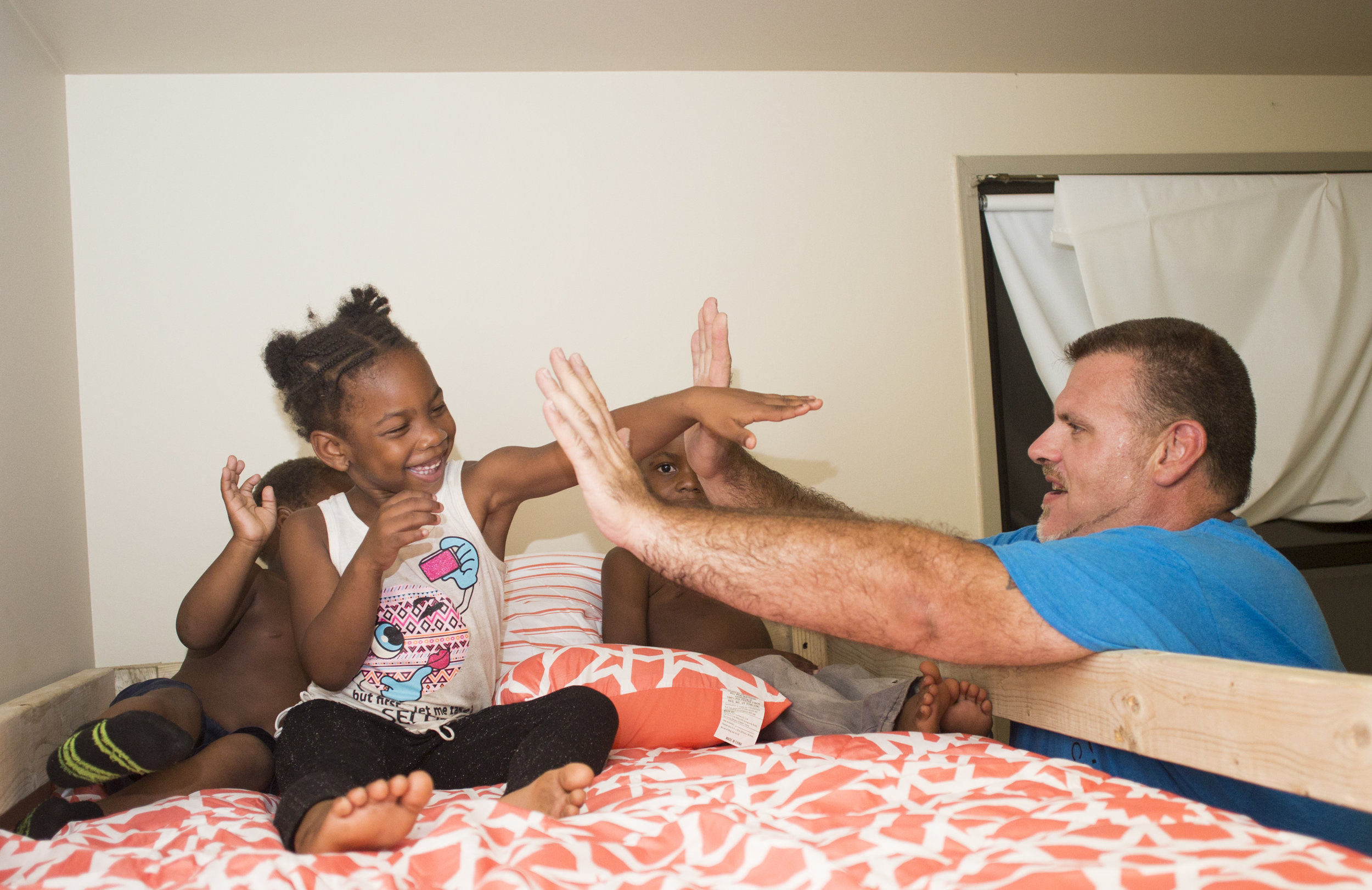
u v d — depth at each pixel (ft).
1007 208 8.57
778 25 7.49
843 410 8.09
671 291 7.88
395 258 7.47
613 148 7.90
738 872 2.50
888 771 3.34
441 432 4.61
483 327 7.55
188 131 7.28
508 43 7.37
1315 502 8.85
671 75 8.05
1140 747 3.16
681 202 7.97
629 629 6.11
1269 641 3.42
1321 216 8.79
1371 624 9.02
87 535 6.85
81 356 6.96
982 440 8.27
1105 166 8.71
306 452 7.15
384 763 3.88
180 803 3.61
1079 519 4.19
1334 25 8.17
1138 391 3.98
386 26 6.96
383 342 4.61
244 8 6.57
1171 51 8.50
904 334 8.25
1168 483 3.96
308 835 2.89
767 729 5.00
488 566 4.64
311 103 7.47
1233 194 8.69
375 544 3.98
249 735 4.64
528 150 7.76
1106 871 2.15
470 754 4.15
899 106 8.45
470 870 2.45
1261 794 3.45
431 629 4.40
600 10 7.03
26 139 6.33
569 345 7.67
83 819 3.65
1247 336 8.61
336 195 7.43
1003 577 3.31
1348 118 9.31
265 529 5.04
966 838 2.65
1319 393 8.55
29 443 5.99
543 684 4.60
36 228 6.37
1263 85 9.17
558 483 4.75
